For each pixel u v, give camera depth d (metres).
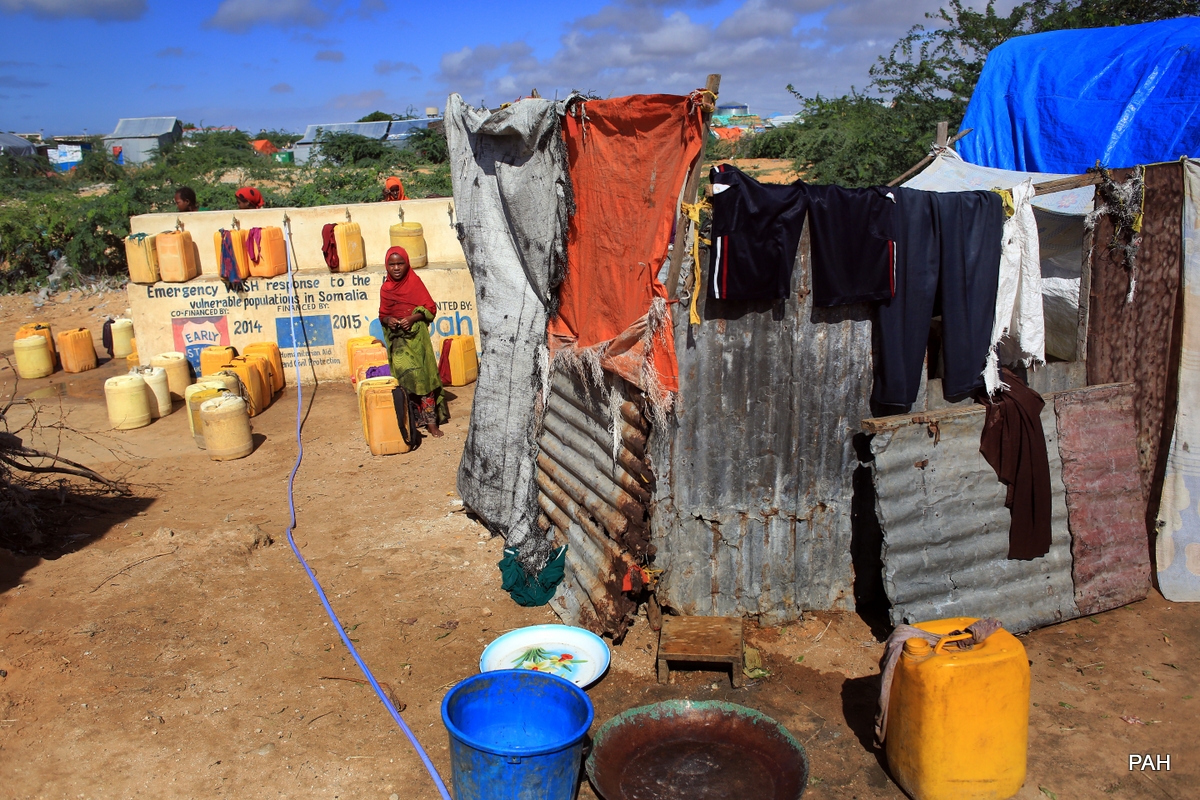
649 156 4.82
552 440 6.24
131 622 5.57
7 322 15.77
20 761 4.28
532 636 5.29
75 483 8.06
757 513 5.34
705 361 5.03
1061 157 8.27
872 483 5.20
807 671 5.04
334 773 4.22
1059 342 6.39
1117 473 5.64
